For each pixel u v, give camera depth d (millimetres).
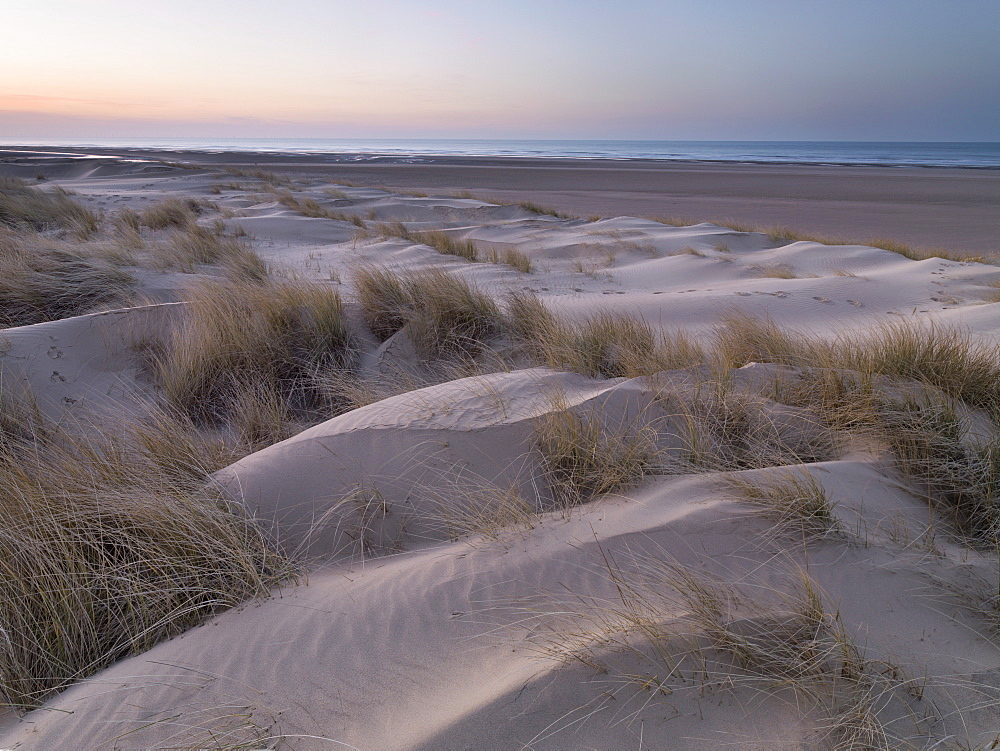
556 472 3203
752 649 1840
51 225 11938
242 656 2109
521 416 3555
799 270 12125
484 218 21188
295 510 3051
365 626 2193
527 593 2275
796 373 4266
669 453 3363
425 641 2090
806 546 2402
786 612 2008
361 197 24219
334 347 5621
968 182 40625
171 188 25344
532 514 2887
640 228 17438
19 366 4879
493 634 2086
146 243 9984
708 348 5656
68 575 2391
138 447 3604
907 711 1676
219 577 2521
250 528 2867
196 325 5480
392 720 1757
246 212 17547
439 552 2680
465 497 3068
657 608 2098
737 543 2438
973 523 2684
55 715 1952
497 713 1691
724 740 1594
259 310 5730
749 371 4305
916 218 23219
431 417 3594
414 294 6352
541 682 1774
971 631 1992
